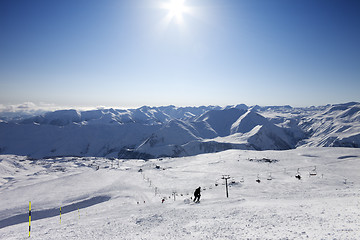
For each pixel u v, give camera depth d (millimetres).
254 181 90688
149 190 93375
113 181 120500
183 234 15406
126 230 19047
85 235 18453
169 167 173375
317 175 96938
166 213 24703
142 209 32188
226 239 13000
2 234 23875
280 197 35969
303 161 144125
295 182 84562
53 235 19703
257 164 141000
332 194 36938
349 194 35375
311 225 14172
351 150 169375
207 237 13883
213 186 88500
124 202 71375
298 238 11672
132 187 100875
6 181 161375
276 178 96062
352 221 14203
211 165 147000
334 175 95875
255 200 31031
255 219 17719
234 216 19891
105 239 16406
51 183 115312
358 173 98875
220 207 26000
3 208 77375
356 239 10602
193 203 31844
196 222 18922
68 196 91250
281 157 163750
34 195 93125
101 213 35375
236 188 78938
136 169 165500
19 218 70000
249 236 13062
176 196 75125
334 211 18250
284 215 18250
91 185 111688
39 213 73438
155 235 15969
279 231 13461
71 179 124250
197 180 105812
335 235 11539
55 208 77250
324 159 145250
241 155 179125
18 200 86438
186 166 162750
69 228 22766
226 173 119062
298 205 23078
